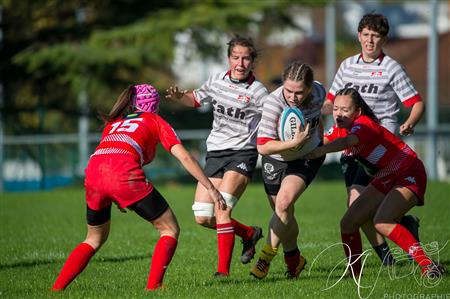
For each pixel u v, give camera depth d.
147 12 91.25
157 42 84.50
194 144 86.94
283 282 24.62
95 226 22.95
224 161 27.45
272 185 25.64
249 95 27.03
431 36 88.00
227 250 26.09
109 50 83.94
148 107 23.48
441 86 112.31
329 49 114.44
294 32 96.19
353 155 25.52
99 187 22.06
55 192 73.69
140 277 26.56
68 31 92.31
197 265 29.05
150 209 22.23
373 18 27.67
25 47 92.56
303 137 23.11
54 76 91.12
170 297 21.80
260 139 24.44
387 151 24.86
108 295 22.59
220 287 23.66
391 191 24.80
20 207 57.44
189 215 49.38
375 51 27.91
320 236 36.53
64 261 30.95
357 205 25.28
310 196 61.31
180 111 96.88
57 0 93.44
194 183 88.25
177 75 125.19
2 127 95.38
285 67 23.94
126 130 22.61
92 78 85.88
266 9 88.00
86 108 92.81
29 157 86.75
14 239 38.53
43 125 98.12
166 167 88.56
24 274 27.66
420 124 100.00
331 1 93.69
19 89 95.62
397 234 24.36
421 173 25.00
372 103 28.09
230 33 87.81
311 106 24.78
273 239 24.88
